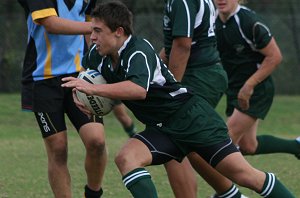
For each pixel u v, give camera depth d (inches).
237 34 856.3
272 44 845.2
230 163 587.2
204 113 595.8
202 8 685.9
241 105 853.2
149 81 564.7
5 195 805.9
